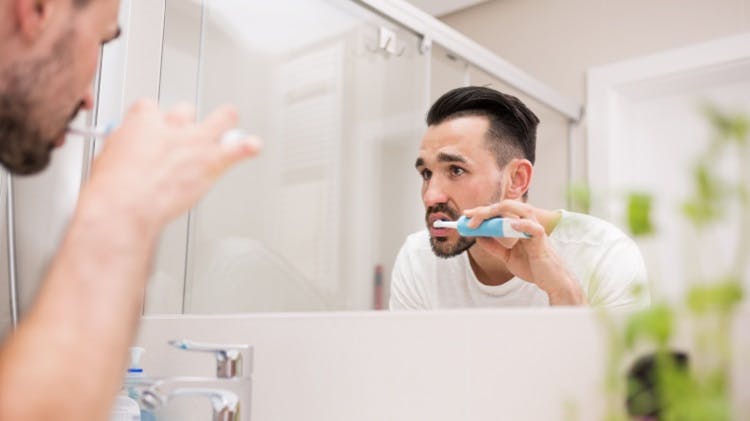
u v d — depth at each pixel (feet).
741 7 3.27
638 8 3.53
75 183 3.72
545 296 3.03
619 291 2.69
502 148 3.62
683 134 3.18
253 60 4.21
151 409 2.74
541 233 3.10
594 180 3.39
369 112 4.20
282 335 2.96
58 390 1.36
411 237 3.69
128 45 3.83
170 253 3.82
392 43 4.32
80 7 1.83
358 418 2.68
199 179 1.60
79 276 1.45
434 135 3.81
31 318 1.43
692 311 1.64
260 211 4.01
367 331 2.71
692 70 3.34
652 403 1.91
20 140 1.84
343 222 3.97
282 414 2.91
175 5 4.03
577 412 2.18
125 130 1.63
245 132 4.08
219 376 2.72
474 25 4.05
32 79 1.77
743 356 1.90
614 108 3.47
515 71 3.82
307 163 4.13
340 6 4.49
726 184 1.53
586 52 3.65
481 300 3.24
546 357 2.27
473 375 2.43
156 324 3.48
